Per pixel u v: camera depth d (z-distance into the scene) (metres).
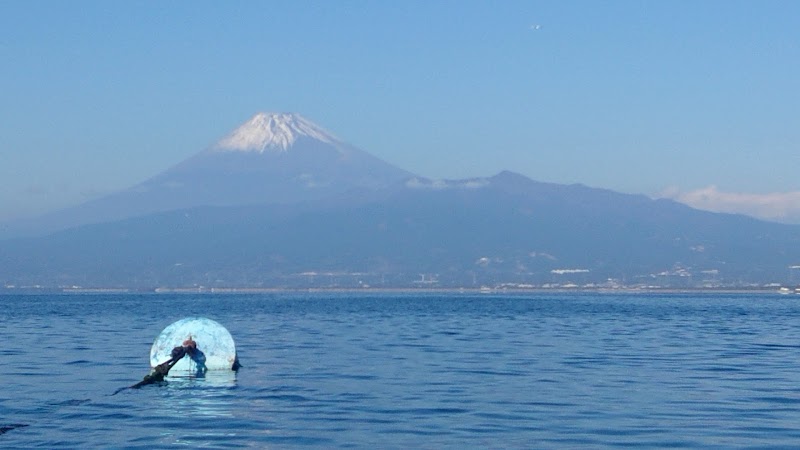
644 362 37.47
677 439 20.66
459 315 92.38
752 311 114.44
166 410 24.39
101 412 24.11
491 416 23.48
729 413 23.97
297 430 21.62
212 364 33.19
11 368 34.44
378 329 63.34
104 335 55.25
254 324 72.12
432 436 20.95
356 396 26.88
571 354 41.25
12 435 21.02
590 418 23.22
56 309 117.25
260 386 29.11
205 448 19.67
